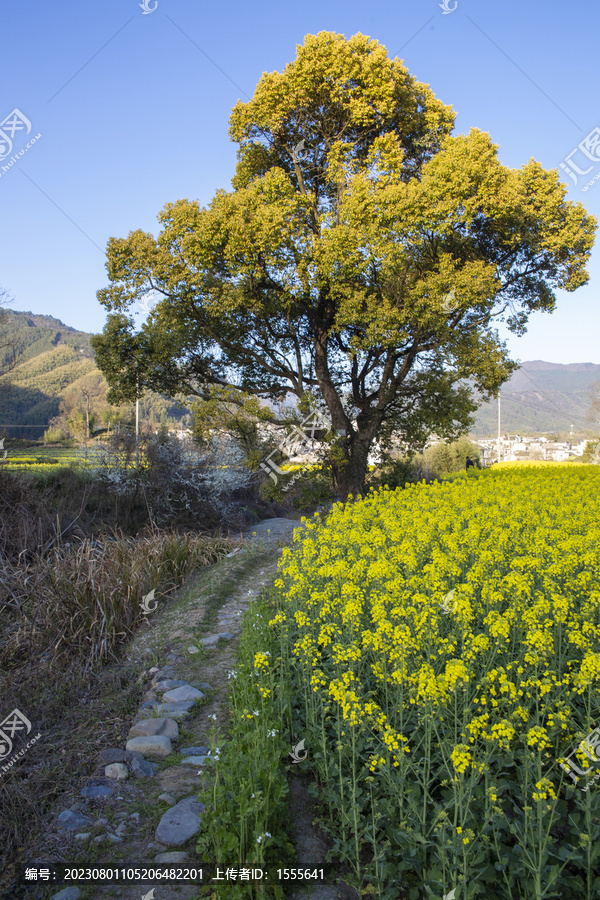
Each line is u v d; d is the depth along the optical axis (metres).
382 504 12.05
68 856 3.39
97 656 6.27
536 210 16.30
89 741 4.67
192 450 15.80
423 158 18.42
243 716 4.13
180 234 15.88
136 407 19.69
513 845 3.23
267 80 16.62
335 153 16.06
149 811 3.77
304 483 17.67
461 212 14.39
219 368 19.48
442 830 2.89
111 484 13.80
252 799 3.16
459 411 18.16
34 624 6.70
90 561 7.86
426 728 3.40
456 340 15.91
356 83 16.25
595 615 5.03
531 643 3.88
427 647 4.34
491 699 3.67
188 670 5.98
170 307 16.72
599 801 3.09
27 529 8.95
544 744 3.04
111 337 17.33
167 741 4.52
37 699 5.38
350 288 15.70
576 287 17.64
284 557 7.74
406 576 6.23
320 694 4.14
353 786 3.25
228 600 8.59
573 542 6.85
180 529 14.17
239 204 15.16
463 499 11.40
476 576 5.66
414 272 15.86
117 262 16.56
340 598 5.45
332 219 15.72
